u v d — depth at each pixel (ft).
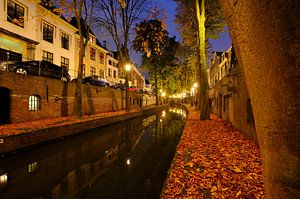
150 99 183.42
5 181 22.61
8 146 27.94
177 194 12.87
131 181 21.80
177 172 16.60
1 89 43.96
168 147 36.32
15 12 66.69
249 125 28.43
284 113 3.51
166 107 178.91
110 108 89.45
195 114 73.67
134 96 124.26
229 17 4.66
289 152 3.50
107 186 20.89
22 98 45.68
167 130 55.36
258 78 3.97
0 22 60.90
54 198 18.70
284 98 3.48
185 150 23.48
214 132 34.81
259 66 3.87
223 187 13.48
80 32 55.06
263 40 3.65
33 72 52.44
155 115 99.71
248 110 28.78
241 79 32.99
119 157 31.04
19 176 23.95
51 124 40.91
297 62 3.26
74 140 41.75
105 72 141.18
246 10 3.88
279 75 3.49
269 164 3.97
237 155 20.49
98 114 71.61
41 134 33.63
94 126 50.88
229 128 39.24
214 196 12.32
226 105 52.03
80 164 28.22
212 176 15.38
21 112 45.39
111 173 24.44
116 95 95.86
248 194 12.30
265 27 3.55
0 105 44.04
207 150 23.08
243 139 28.19
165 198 12.48
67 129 40.40
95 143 40.22
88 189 20.34
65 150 35.06
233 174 15.57
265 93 3.84
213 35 67.87
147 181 21.67
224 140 27.99
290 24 3.23
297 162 3.42
